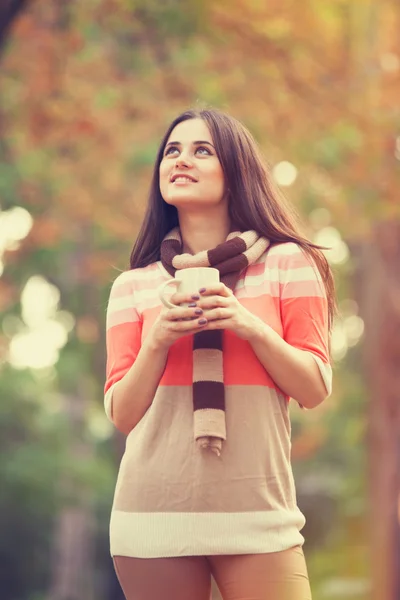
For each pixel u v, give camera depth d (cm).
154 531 384
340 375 2541
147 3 1545
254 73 1633
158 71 1628
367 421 1998
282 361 383
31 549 3416
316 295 407
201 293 375
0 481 2972
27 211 1797
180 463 384
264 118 1620
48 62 1600
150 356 382
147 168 1633
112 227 1719
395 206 1655
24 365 3030
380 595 1939
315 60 1662
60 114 1602
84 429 3164
